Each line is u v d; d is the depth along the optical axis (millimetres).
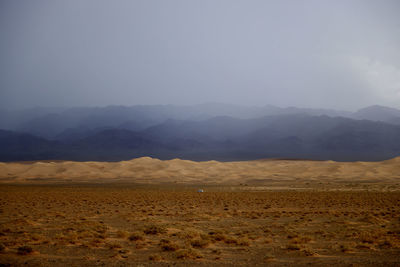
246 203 53562
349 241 22984
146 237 23812
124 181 151875
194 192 84812
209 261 17266
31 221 30484
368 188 98000
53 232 25766
